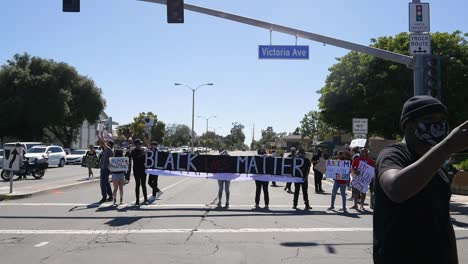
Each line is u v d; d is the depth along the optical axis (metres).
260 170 14.05
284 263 7.25
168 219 11.53
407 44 37.38
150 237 9.27
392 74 37.38
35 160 24.86
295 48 16.05
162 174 14.80
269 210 13.49
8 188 18.05
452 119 36.75
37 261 7.30
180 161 14.63
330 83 41.44
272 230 10.14
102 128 15.35
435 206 2.31
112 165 14.27
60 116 56.56
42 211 12.74
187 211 12.99
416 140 2.38
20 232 9.73
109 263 7.19
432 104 2.34
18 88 55.19
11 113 54.34
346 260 7.46
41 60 59.06
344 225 10.88
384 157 2.40
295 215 12.48
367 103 38.06
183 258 7.54
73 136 64.56
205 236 9.39
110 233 9.66
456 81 36.47
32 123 55.72
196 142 128.62
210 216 12.09
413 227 2.29
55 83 57.09
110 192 15.35
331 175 13.54
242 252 8.00
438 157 1.90
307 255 7.81
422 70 15.06
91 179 23.44
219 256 7.70
